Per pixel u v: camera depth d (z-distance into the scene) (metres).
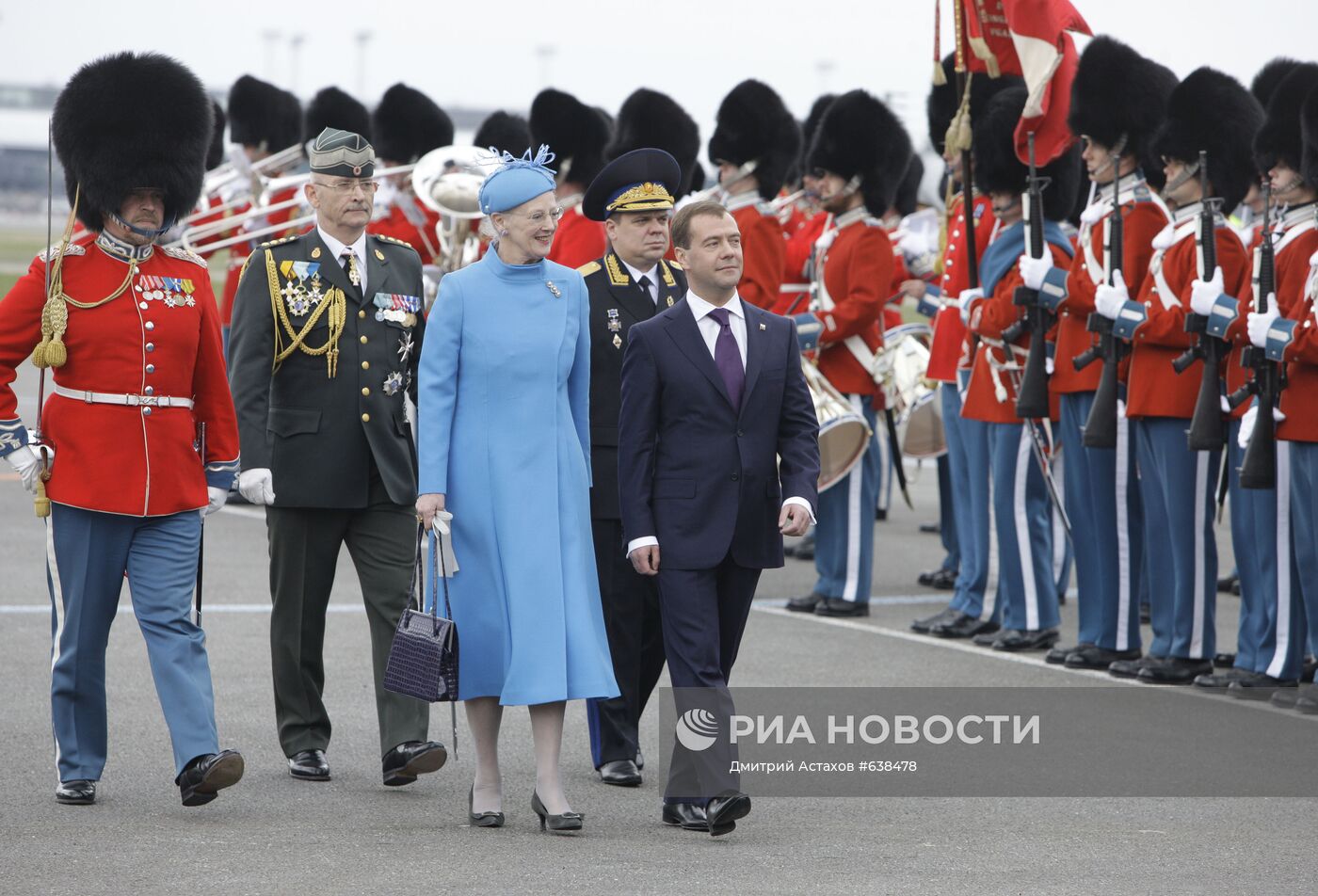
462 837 21.19
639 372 21.95
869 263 37.03
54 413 22.25
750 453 21.86
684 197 37.78
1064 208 33.84
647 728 27.36
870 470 36.91
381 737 23.84
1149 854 20.61
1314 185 28.17
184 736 21.80
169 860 19.84
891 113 37.44
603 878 19.27
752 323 22.25
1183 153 30.12
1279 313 28.14
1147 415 30.45
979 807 22.89
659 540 21.80
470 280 21.94
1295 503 28.61
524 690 20.98
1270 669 29.50
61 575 22.27
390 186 47.94
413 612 21.16
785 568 43.56
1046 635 33.66
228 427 23.11
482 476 21.58
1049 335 32.78
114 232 22.44
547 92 40.72
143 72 22.36
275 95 57.06
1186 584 30.62
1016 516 33.47
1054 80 33.12
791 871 19.70
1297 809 22.70
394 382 24.48
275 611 24.33
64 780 22.41
